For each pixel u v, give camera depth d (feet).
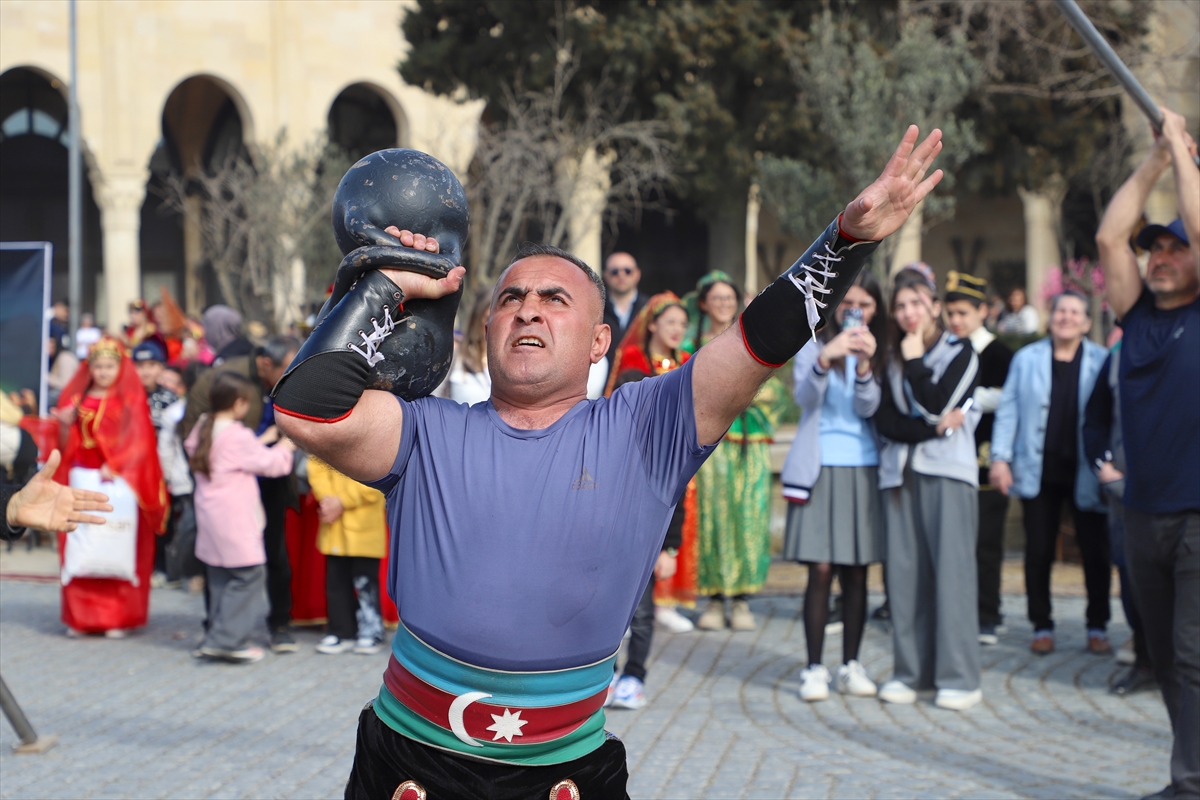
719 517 25.36
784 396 26.40
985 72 52.49
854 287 19.62
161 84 55.88
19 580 32.12
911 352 19.15
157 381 30.83
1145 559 14.94
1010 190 62.64
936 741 17.80
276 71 71.77
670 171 61.46
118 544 24.94
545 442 7.27
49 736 17.71
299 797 15.24
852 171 48.57
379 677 21.98
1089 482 23.52
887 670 22.53
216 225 77.20
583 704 7.27
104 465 25.07
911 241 86.58
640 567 7.29
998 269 109.91
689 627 25.96
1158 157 15.23
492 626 7.01
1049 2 51.49
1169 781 15.71
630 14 59.88
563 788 7.27
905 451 19.69
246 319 76.54
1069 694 20.74
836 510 20.11
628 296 26.94
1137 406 14.82
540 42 62.64
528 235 79.25
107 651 24.21
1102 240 15.37
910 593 20.13
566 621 7.06
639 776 15.94
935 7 51.60
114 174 82.48
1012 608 28.40
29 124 104.27
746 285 65.51
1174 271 14.58
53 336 48.24
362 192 7.32
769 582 31.27
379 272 7.20
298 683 21.52
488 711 7.11
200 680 21.72
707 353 7.14
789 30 56.08
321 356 6.91
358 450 7.16
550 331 7.33
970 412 19.54
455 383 21.42
